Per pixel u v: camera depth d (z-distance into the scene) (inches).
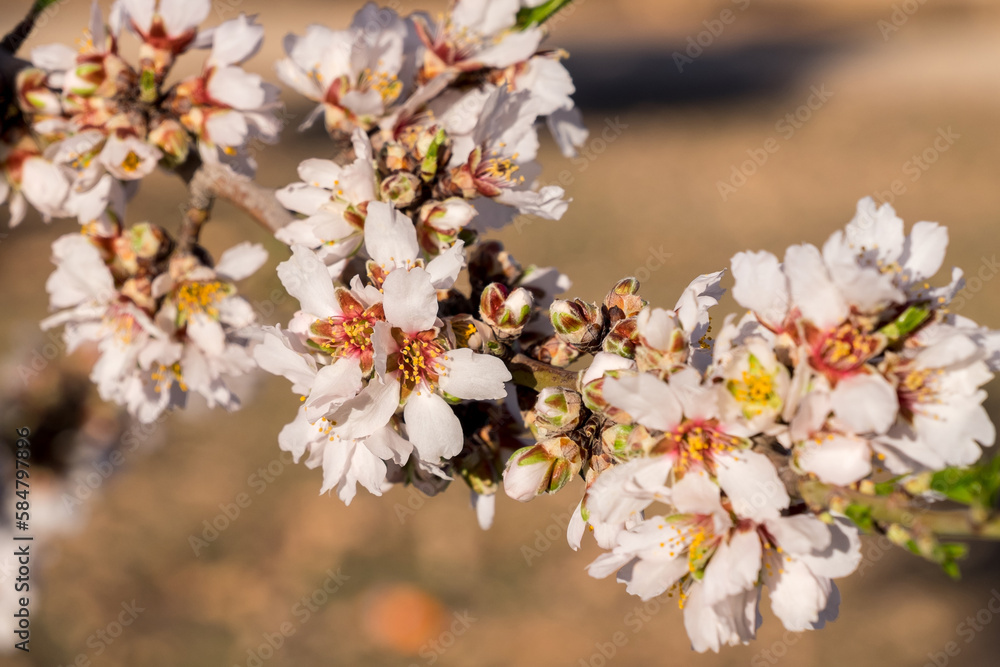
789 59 171.6
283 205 18.3
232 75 18.6
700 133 125.7
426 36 19.2
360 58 18.9
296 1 189.5
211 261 19.3
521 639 49.3
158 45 18.6
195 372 19.2
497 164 18.3
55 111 18.6
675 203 100.0
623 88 154.3
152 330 18.9
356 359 16.5
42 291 78.8
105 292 18.9
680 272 82.8
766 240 89.5
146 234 18.9
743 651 48.3
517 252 88.5
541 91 19.3
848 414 15.3
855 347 15.5
